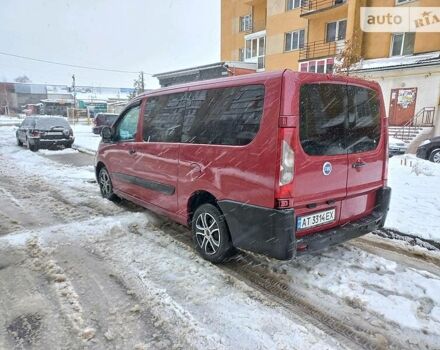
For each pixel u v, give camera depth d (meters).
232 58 29.75
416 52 16.53
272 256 2.89
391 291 3.06
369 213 3.66
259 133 2.89
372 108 3.47
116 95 69.81
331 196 3.11
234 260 3.66
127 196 5.28
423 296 2.98
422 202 5.58
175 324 2.57
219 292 3.03
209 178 3.45
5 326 2.55
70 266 3.50
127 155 5.02
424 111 15.82
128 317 2.65
